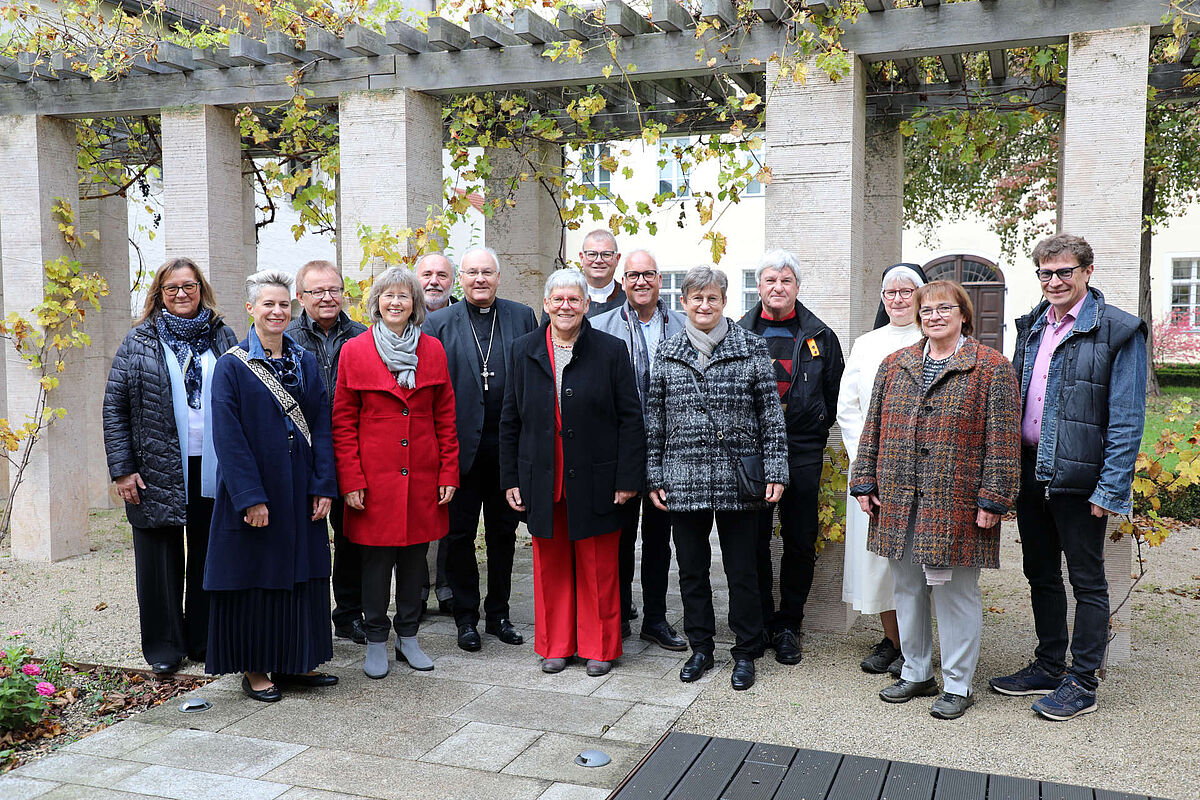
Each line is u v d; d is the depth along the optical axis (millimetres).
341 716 3596
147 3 7590
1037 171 11859
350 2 6051
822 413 4281
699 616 4066
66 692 3883
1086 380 3469
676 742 3295
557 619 4148
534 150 7461
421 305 4121
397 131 5391
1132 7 4141
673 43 4891
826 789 2934
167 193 5906
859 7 4465
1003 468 3438
